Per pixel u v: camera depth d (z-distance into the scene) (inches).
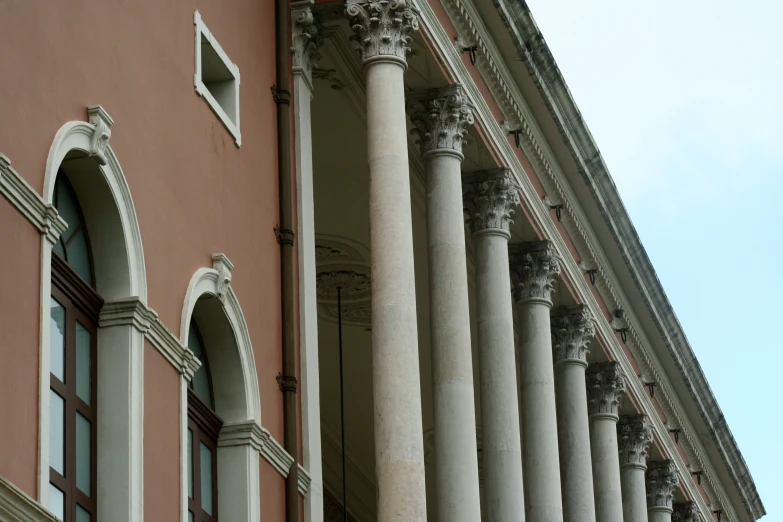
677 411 1658.5
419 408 874.1
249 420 788.0
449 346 965.2
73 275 665.6
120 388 676.7
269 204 861.2
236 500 778.2
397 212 898.7
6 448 578.6
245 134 842.2
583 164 1238.3
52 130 642.8
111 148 684.7
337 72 1018.7
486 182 1100.5
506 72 1116.5
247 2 874.8
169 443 707.4
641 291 1430.9
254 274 824.9
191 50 788.0
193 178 768.9
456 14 1033.5
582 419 1264.8
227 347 794.2
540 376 1164.5
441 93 1011.9
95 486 664.4
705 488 1830.7
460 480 938.1
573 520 1237.1
